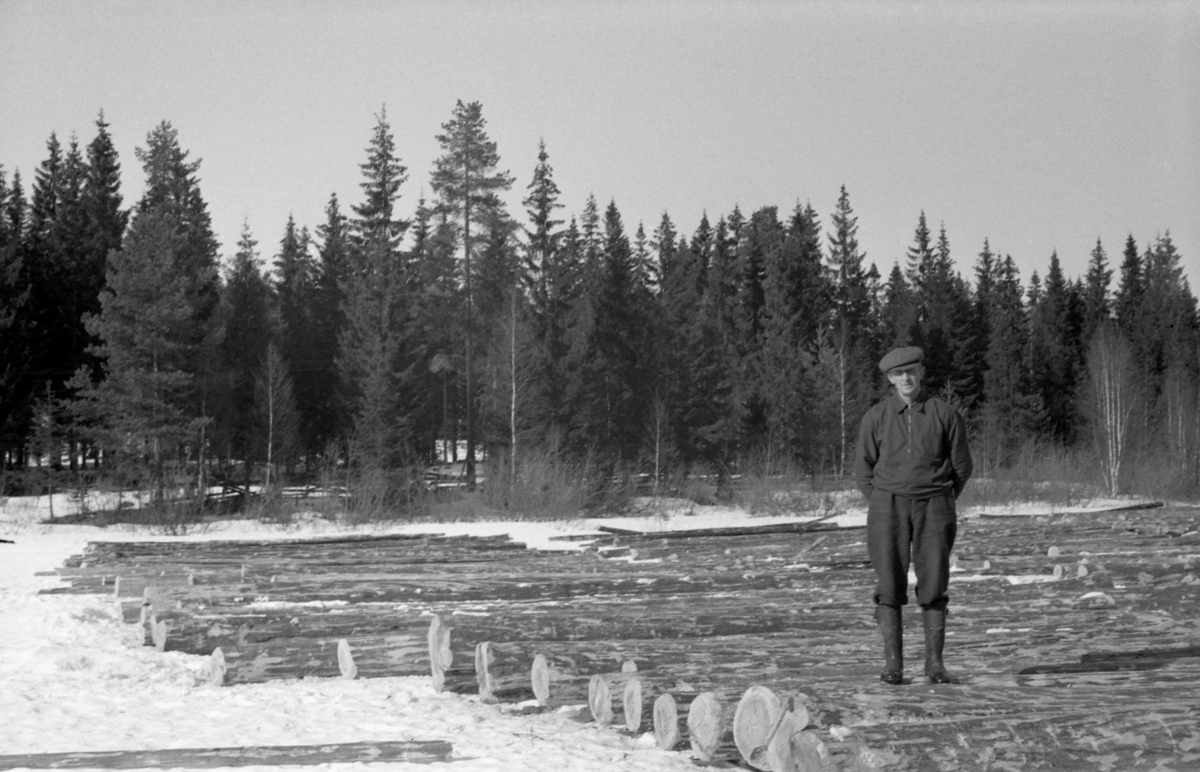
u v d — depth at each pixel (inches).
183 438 1515.7
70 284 2075.5
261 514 1282.0
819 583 515.2
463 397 2687.0
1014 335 2930.6
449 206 2174.0
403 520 1294.3
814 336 2869.1
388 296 1916.8
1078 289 3688.5
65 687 330.6
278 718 281.6
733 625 362.6
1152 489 1726.1
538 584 490.9
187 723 279.3
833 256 3125.0
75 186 2449.6
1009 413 2731.3
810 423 2164.1
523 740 251.3
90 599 557.0
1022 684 259.6
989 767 194.2
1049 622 365.4
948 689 244.1
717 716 225.1
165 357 1593.3
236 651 339.9
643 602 449.4
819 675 275.7
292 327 2420.0
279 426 1895.9
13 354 1838.1
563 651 296.0
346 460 1947.6
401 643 344.2
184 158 2401.6
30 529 1179.9
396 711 287.7
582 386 2054.6
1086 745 198.1
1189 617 367.2
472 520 1307.8
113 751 245.6
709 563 635.5
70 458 1892.2
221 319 1977.1
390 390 1833.2
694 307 2474.2
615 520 1309.1
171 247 1724.9
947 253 3688.5
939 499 260.5
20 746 255.0
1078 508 1443.2
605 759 232.7
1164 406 2073.1
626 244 2330.2
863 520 1197.1
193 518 1256.2
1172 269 3417.8
